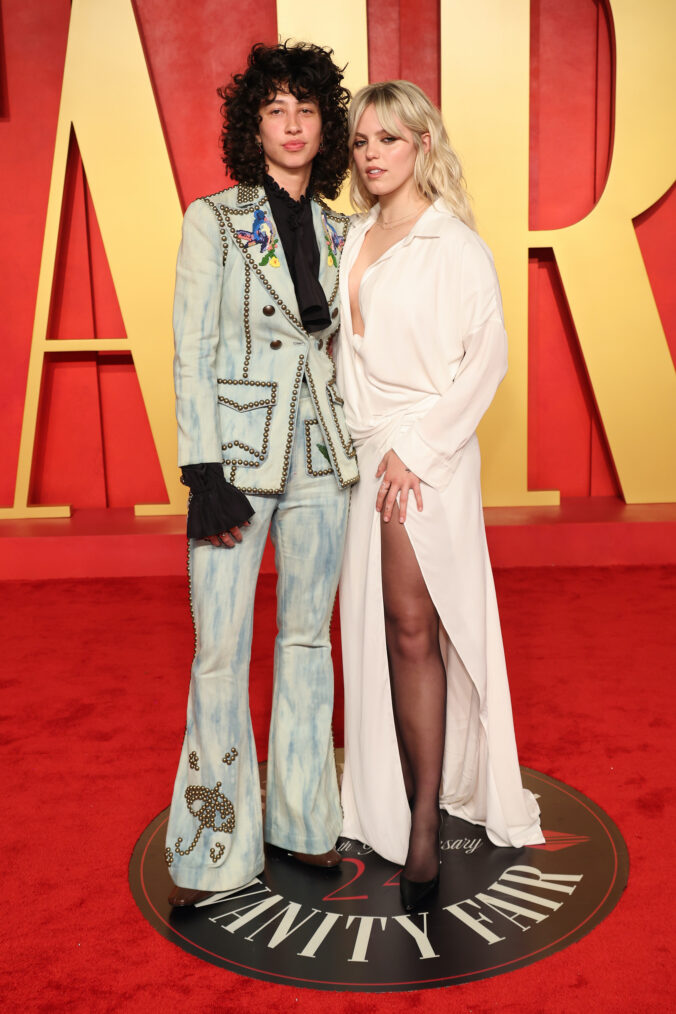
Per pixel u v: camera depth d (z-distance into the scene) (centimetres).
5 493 520
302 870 222
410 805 228
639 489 502
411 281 211
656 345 486
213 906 208
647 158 471
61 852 230
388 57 493
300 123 198
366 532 220
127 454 527
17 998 178
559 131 496
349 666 230
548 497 503
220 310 202
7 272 498
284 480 203
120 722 304
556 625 381
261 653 360
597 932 194
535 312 513
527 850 226
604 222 477
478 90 464
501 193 471
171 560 469
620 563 464
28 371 496
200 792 209
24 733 298
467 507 218
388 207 220
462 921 199
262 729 297
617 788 254
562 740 282
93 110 469
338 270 216
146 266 480
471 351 211
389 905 206
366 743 224
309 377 207
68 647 374
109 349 488
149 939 196
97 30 465
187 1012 174
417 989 179
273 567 472
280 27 458
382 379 215
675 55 464
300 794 223
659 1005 172
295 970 185
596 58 490
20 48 482
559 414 522
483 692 223
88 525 489
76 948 194
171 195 476
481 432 496
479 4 458
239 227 199
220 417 201
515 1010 172
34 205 493
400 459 211
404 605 217
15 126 487
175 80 495
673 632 371
